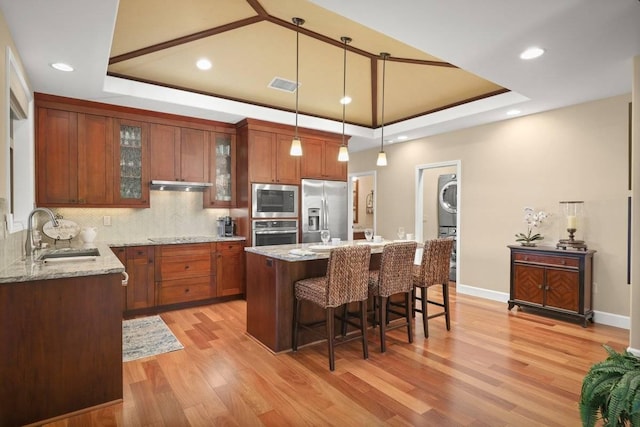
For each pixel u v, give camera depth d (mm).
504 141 4812
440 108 4953
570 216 4027
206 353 3117
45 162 3826
